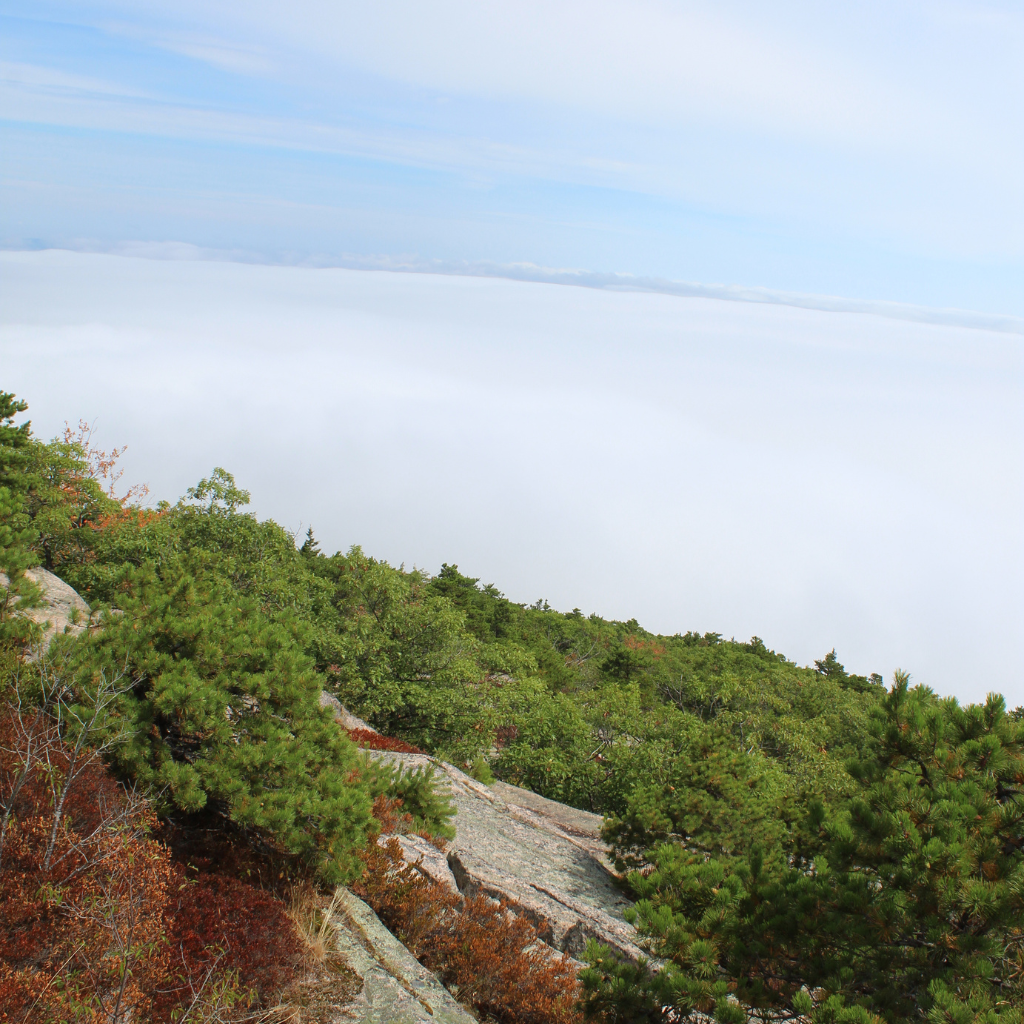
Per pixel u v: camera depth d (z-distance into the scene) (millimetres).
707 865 6539
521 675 25672
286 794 6945
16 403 23453
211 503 21219
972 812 5629
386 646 22312
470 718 21750
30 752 5633
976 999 4746
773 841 11422
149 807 6441
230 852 6957
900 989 5234
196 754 7465
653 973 5969
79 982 4648
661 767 17297
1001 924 5094
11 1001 4227
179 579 8719
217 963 5371
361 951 6504
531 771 20641
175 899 5848
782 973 5645
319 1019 5398
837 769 20938
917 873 5348
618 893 11203
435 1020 5875
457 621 22953
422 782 11086
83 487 25016
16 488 20719
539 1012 7031
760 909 5891
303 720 7715
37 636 8562
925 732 6234
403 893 7723
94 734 6645
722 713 22984
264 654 7840
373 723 21844
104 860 5344
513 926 8117
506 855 11164
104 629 7684
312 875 7203
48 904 5043
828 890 5645
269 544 21500
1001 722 6277
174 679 7117
